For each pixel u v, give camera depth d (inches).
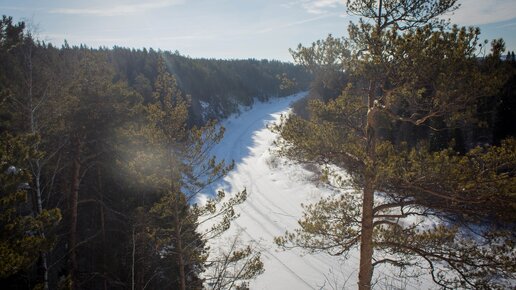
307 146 308.7
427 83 274.8
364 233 313.4
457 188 262.8
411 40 253.1
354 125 339.6
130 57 3161.9
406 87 276.7
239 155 2018.9
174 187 390.6
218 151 2133.4
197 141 396.2
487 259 274.1
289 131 325.7
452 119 277.7
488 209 265.4
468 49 248.4
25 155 240.1
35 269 401.1
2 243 201.5
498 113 1304.1
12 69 455.2
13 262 194.2
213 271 613.6
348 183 316.2
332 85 353.1
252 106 4069.9
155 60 3248.0
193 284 501.0
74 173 479.2
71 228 470.6
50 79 459.5
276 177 1475.1
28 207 431.5
